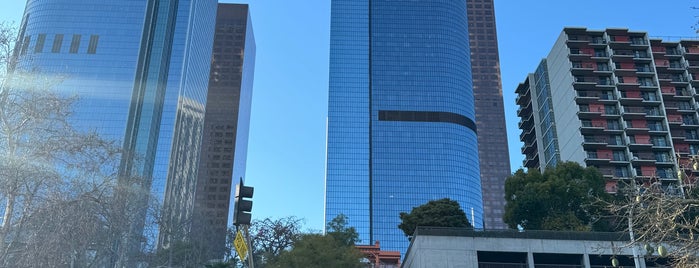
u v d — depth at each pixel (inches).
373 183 6806.1
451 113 7249.0
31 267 815.7
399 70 7475.4
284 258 1940.2
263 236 2733.8
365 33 7721.5
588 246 1914.4
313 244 1977.1
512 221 2583.7
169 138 6235.2
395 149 7007.9
